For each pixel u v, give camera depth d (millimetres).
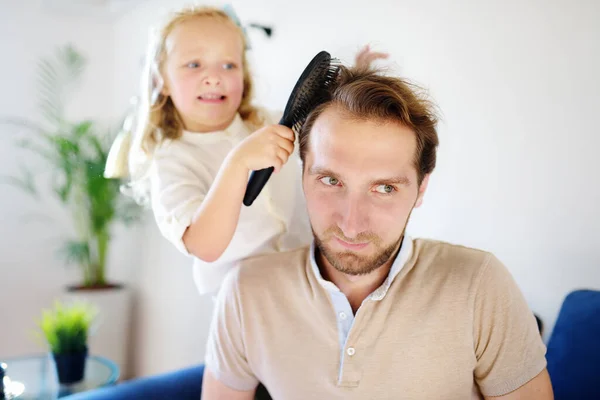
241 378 918
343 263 763
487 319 790
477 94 1384
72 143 2711
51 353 1805
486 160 1370
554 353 1080
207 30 1075
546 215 1256
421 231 1532
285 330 843
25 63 2902
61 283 3066
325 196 762
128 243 2982
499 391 800
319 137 756
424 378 785
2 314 2910
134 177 1164
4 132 2869
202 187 1017
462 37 1409
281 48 1944
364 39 1650
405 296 798
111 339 2799
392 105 730
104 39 3109
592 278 1178
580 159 1193
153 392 1217
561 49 1221
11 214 2908
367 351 790
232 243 1036
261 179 848
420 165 770
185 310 2496
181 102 1068
